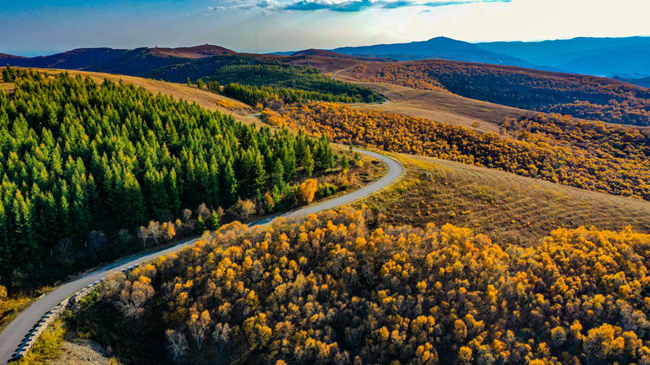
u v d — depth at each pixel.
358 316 55.78
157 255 64.19
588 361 50.25
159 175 72.19
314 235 64.69
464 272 61.22
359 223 71.31
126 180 67.25
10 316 48.31
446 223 77.81
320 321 53.50
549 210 85.44
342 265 61.56
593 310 55.72
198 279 55.62
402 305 55.69
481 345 50.50
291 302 54.53
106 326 49.84
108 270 60.03
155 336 50.78
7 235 56.62
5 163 69.31
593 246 67.75
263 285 56.91
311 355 50.25
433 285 58.97
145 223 70.25
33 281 55.88
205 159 84.94
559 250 66.88
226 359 49.47
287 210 80.56
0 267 56.06
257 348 50.38
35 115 89.94
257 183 84.62
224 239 62.50
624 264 63.06
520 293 57.53
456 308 55.75
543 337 53.44
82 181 66.38
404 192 87.31
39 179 66.38
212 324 51.59
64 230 62.66
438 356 51.12
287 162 88.69
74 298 51.69
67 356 43.00
